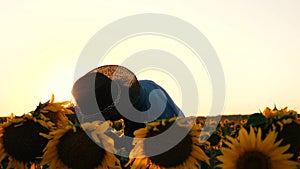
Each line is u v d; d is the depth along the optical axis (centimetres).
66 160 270
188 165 274
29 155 282
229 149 257
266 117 263
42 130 283
